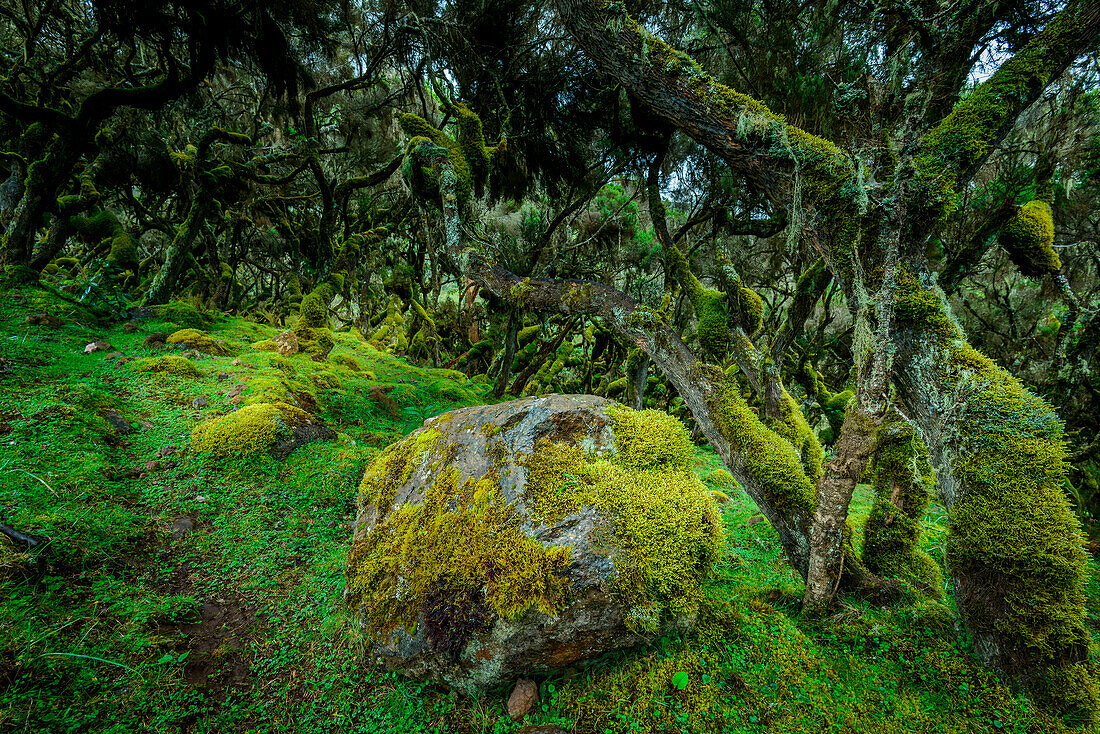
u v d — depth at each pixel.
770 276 9.42
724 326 3.51
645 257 9.26
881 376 2.26
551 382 11.95
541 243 7.44
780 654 2.31
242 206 11.73
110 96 6.23
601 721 1.97
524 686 2.10
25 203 6.60
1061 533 2.05
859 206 2.40
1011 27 2.89
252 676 2.24
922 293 2.39
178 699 1.98
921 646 2.35
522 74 5.63
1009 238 3.00
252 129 10.40
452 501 2.47
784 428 3.76
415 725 2.07
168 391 4.86
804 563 2.88
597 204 9.50
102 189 9.72
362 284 14.51
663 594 2.15
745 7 3.91
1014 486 2.12
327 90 7.46
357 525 2.91
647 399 10.29
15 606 2.01
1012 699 2.04
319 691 2.21
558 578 2.02
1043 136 4.24
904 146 2.25
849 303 2.56
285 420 4.52
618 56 2.81
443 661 2.14
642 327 3.42
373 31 6.38
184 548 2.96
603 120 5.67
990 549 2.13
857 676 2.21
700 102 2.72
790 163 2.62
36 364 4.61
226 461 3.93
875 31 2.86
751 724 1.95
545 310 3.96
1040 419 2.15
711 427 3.17
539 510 2.21
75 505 2.81
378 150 10.05
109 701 1.85
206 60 5.93
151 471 3.59
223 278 11.49
